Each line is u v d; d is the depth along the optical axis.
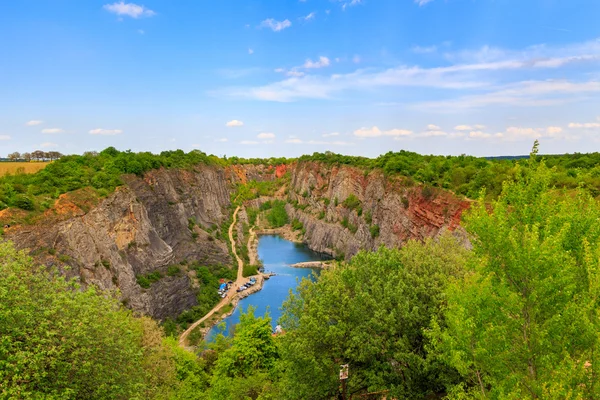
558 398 9.28
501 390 10.62
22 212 41.19
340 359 20.05
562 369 9.44
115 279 48.91
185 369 31.52
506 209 13.67
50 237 41.38
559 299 10.91
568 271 11.05
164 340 33.19
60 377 15.27
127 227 56.56
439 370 18.22
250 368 28.22
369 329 19.23
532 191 13.30
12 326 14.85
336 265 25.47
